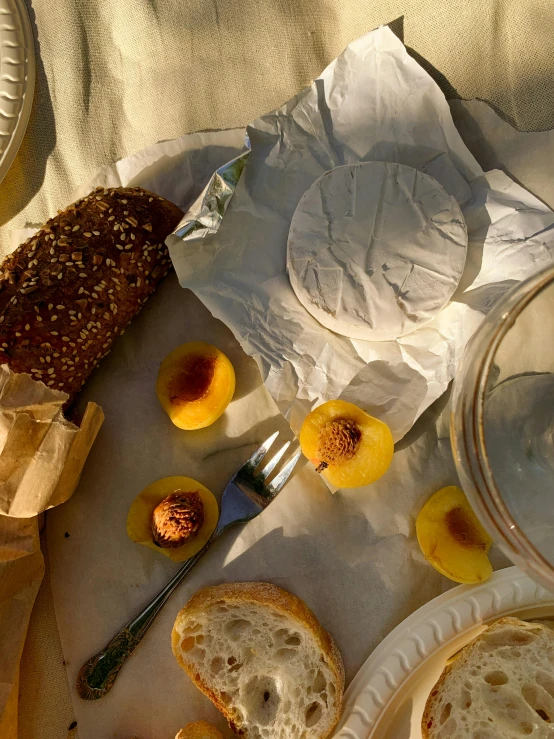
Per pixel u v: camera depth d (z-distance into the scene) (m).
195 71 0.42
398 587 0.37
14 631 0.37
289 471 0.38
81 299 0.37
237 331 0.37
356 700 0.36
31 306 0.36
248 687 0.37
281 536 0.38
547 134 0.39
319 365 0.38
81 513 0.39
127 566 0.39
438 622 0.36
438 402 0.39
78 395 0.40
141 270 0.38
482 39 0.39
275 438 0.38
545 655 0.33
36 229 0.41
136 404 0.40
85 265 0.37
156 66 0.42
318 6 0.41
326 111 0.39
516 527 0.26
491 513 0.27
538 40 0.39
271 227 0.39
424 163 0.39
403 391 0.38
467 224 0.38
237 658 0.36
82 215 0.38
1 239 0.43
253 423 0.40
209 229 0.37
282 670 0.36
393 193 0.38
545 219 0.37
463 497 0.37
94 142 0.42
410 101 0.38
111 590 0.38
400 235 0.37
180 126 0.42
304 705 0.35
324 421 0.36
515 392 0.33
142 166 0.41
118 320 0.38
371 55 0.38
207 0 0.42
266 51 0.41
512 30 0.39
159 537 0.36
